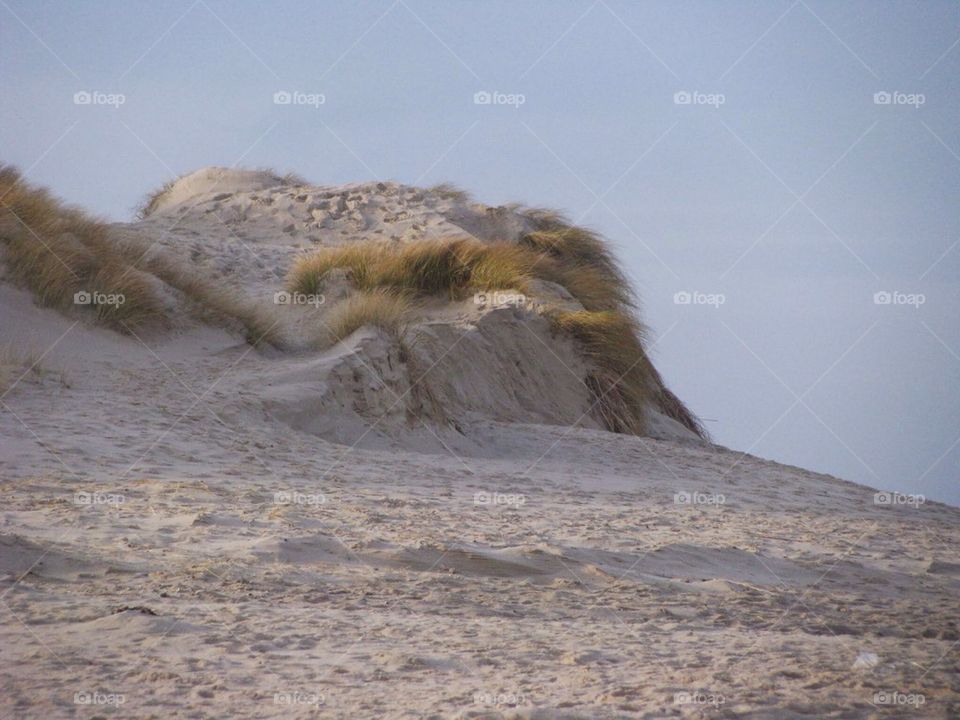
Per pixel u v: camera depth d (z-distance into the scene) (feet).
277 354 203.62
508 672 63.82
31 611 69.82
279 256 287.48
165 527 99.60
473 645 69.56
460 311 239.30
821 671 68.18
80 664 59.98
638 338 258.57
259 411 166.91
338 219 326.85
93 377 170.09
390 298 231.91
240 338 204.13
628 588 92.12
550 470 175.94
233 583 81.61
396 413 187.21
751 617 86.07
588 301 271.28
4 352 167.32
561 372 238.07
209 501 114.21
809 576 107.45
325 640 68.39
